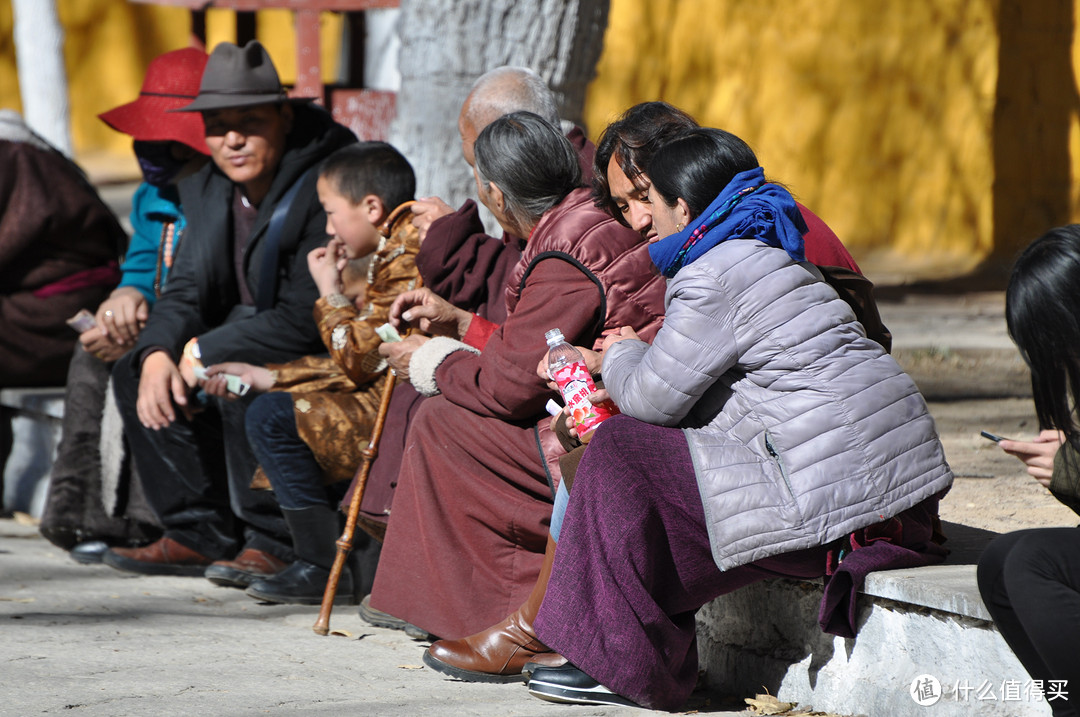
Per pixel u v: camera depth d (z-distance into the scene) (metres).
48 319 22.83
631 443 11.41
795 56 53.12
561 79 23.14
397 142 23.66
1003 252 49.22
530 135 13.75
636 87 55.31
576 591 11.50
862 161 52.25
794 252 11.41
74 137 68.00
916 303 40.41
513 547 13.70
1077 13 47.75
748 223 11.28
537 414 13.76
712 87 54.44
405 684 12.99
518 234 14.38
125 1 67.56
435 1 22.73
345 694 12.51
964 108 50.31
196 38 32.97
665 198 11.73
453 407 13.95
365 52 33.31
